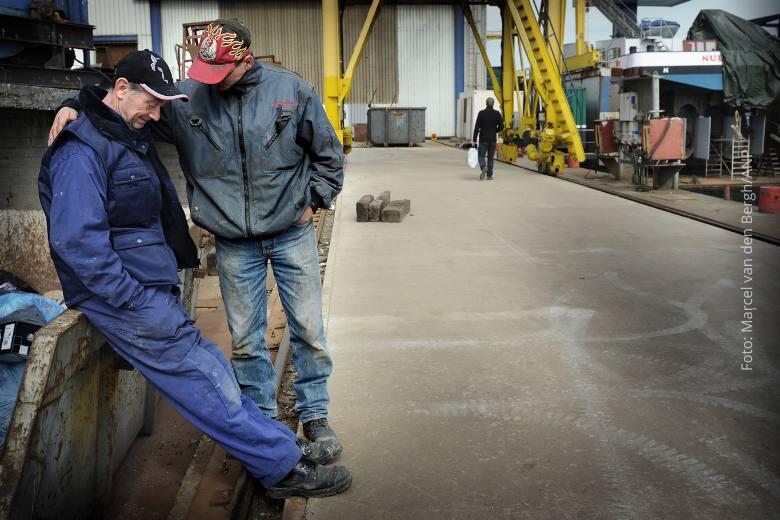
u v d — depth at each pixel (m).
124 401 3.20
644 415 3.51
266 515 2.89
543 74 15.96
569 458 3.09
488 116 14.40
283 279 3.05
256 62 2.77
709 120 14.77
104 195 2.29
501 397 3.76
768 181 14.71
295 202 2.86
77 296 2.35
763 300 5.55
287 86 2.79
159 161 2.59
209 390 2.52
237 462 3.21
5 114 8.34
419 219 9.66
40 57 8.82
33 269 5.05
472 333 4.83
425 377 4.05
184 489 3.01
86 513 2.67
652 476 2.93
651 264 6.84
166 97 2.36
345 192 12.73
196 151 2.80
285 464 2.72
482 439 3.29
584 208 10.61
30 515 2.07
